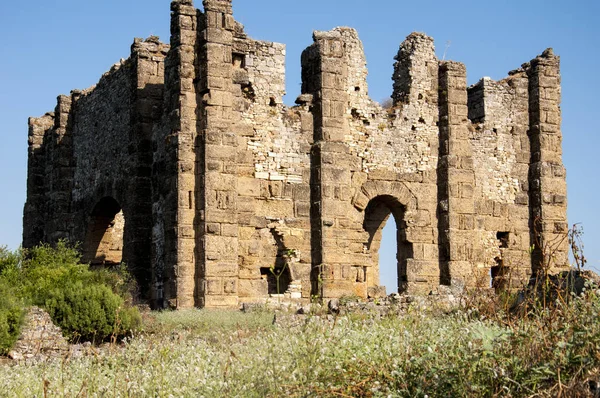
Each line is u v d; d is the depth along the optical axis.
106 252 50.06
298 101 43.00
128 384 18.30
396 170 44.53
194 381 18.03
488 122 47.03
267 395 16.83
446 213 44.97
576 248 18.69
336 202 42.28
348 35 44.34
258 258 40.88
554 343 16.11
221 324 32.97
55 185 53.09
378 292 42.75
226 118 40.47
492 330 17.66
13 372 23.22
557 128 48.00
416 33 46.28
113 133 47.16
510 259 46.34
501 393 15.20
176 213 39.72
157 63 44.88
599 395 14.52
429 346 16.56
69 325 31.23
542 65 48.06
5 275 38.59
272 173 41.69
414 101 45.59
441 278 44.88
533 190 47.38
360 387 16.50
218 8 41.00
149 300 42.25
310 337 18.48
